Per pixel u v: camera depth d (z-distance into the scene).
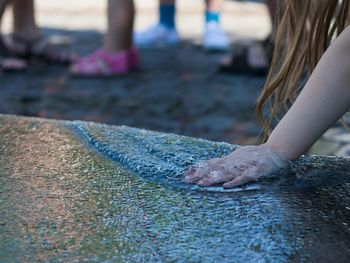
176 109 3.93
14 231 1.47
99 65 4.73
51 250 1.40
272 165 1.74
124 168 1.84
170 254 1.39
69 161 1.88
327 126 1.71
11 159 1.89
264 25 7.22
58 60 5.21
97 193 1.68
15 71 4.88
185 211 1.58
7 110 3.85
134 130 2.13
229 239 1.45
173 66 5.16
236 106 3.97
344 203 1.63
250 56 4.79
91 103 4.03
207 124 3.64
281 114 2.45
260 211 1.57
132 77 4.75
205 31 5.84
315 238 1.45
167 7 6.16
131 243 1.43
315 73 1.70
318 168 1.83
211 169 1.74
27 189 1.69
